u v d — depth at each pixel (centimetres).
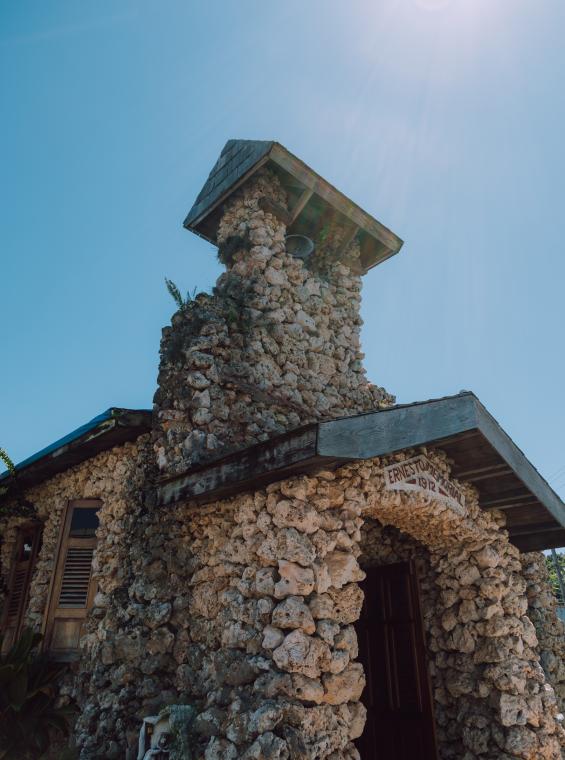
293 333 789
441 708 602
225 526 530
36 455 784
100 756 520
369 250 992
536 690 552
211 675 489
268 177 859
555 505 616
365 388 870
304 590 442
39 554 796
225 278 800
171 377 661
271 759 389
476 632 584
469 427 503
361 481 504
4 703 581
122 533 644
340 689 427
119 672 550
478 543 604
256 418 664
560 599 1788
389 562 692
